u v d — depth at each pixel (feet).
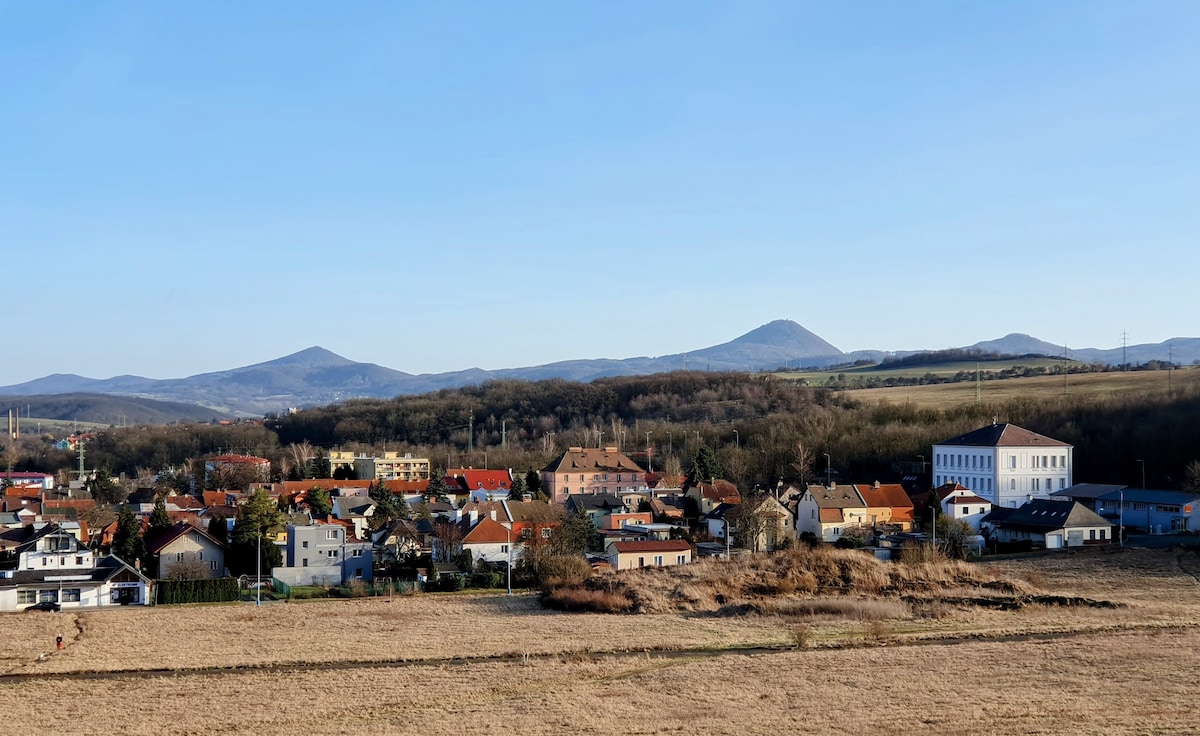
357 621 285.84
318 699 196.34
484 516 431.84
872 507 480.64
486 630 269.03
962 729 171.83
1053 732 168.04
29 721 181.88
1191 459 550.77
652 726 175.83
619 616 289.33
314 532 394.52
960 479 586.45
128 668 225.15
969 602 296.71
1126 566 368.68
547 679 211.20
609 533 440.45
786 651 236.63
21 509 545.44
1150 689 196.44
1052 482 570.05
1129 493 492.13
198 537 394.73
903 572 330.95
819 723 176.65
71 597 329.52
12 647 250.16
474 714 184.34
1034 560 391.65
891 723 176.24
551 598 312.09
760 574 328.90
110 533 479.41
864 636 251.19
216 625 280.72
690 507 526.57
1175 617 274.16
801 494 499.10
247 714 186.39
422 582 360.69
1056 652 229.86
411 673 217.97
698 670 216.74
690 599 305.12
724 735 170.81
